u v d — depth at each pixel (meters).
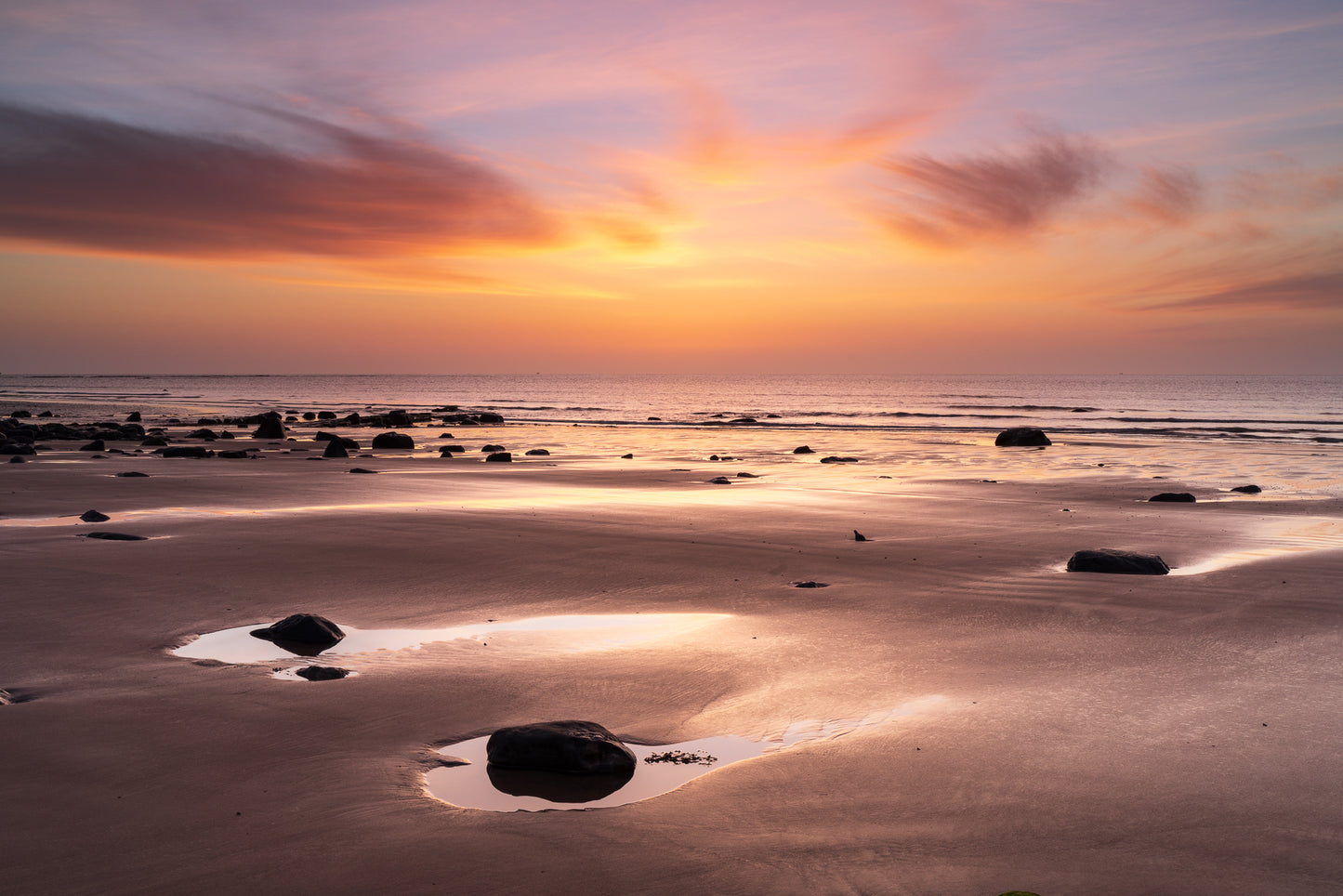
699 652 9.38
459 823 5.40
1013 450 41.56
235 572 12.89
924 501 22.06
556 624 10.64
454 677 8.50
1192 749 6.60
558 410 97.31
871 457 37.50
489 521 17.81
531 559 14.30
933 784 6.02
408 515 18.56
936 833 5.25
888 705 7.72
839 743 6.84
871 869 4.78
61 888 4.54
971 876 4.70
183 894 4.48
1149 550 15.43
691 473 29.44
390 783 6.03
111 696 7.77
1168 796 5.77
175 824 5.32
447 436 53.22
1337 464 33.34
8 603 10.92
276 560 13.77
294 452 37.91
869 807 5.65
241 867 4.78
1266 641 9.66
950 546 15.87
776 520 18.52
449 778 6.20
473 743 6.88
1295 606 11.20
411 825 5.34
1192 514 19.98
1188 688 8.12
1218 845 5.07
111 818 5.39
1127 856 4.93
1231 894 4.50
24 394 138.25
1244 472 30.34
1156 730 7.03
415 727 7.16
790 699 7.91
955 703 7.77
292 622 9.77
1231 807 5.59
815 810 5.61
